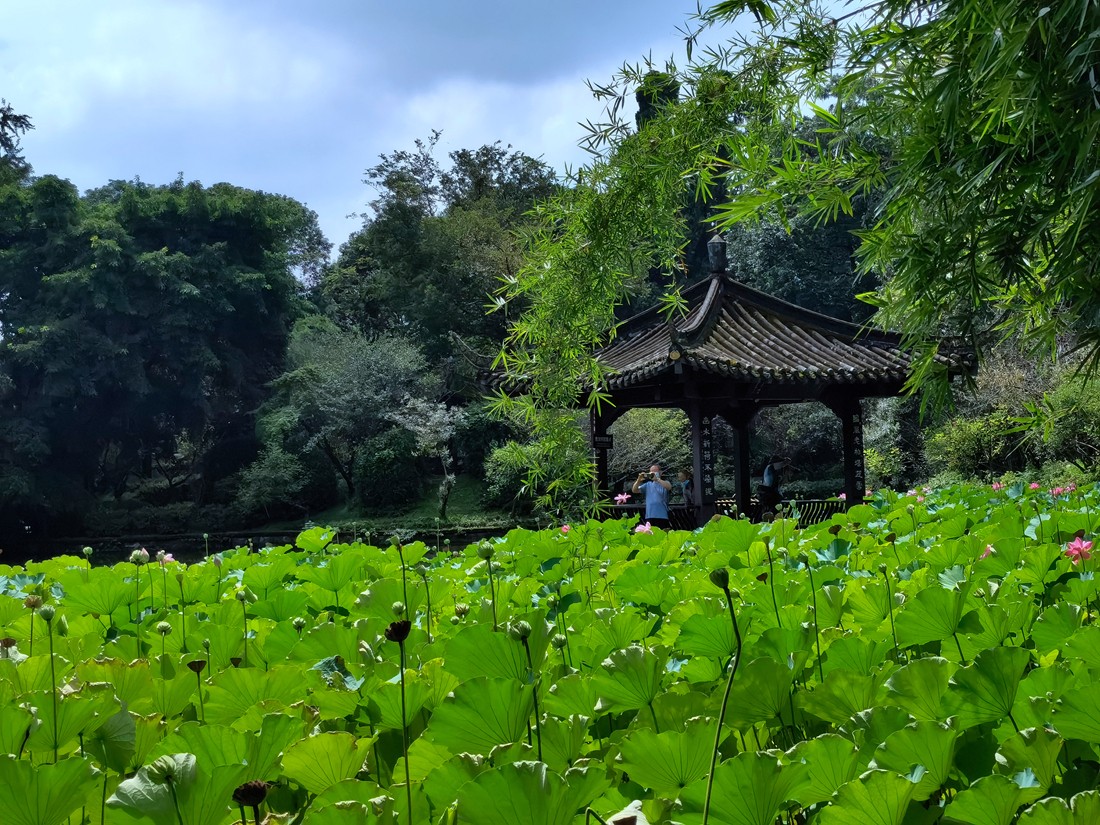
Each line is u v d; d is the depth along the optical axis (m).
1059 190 2.23
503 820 0.79
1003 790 0.86
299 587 2.67
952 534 3.06
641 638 1.60
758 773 0.88
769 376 8.79
